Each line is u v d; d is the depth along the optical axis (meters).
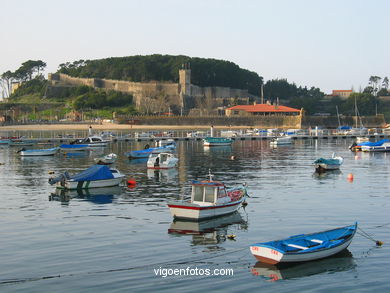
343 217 36.69
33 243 30.12
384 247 29.23
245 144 119.38
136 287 23.58
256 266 26.27
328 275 25.00
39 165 73.19
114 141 123.38
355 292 22.97
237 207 38.31
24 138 119.81
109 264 26.50
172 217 36.88
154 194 46.59
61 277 24.69
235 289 23.41
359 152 95.75
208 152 95.94
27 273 25.17
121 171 65.19
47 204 41.81
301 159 80.88
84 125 184.62
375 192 47.44
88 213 38.31
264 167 68.94
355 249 28.91
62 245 29.73
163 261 27.00
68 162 77.88
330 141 131.50
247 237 31.53
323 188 49.84
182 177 58.72
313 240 27.62
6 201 43.16
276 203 41.94
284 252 25.30
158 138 128.12
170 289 23.34
